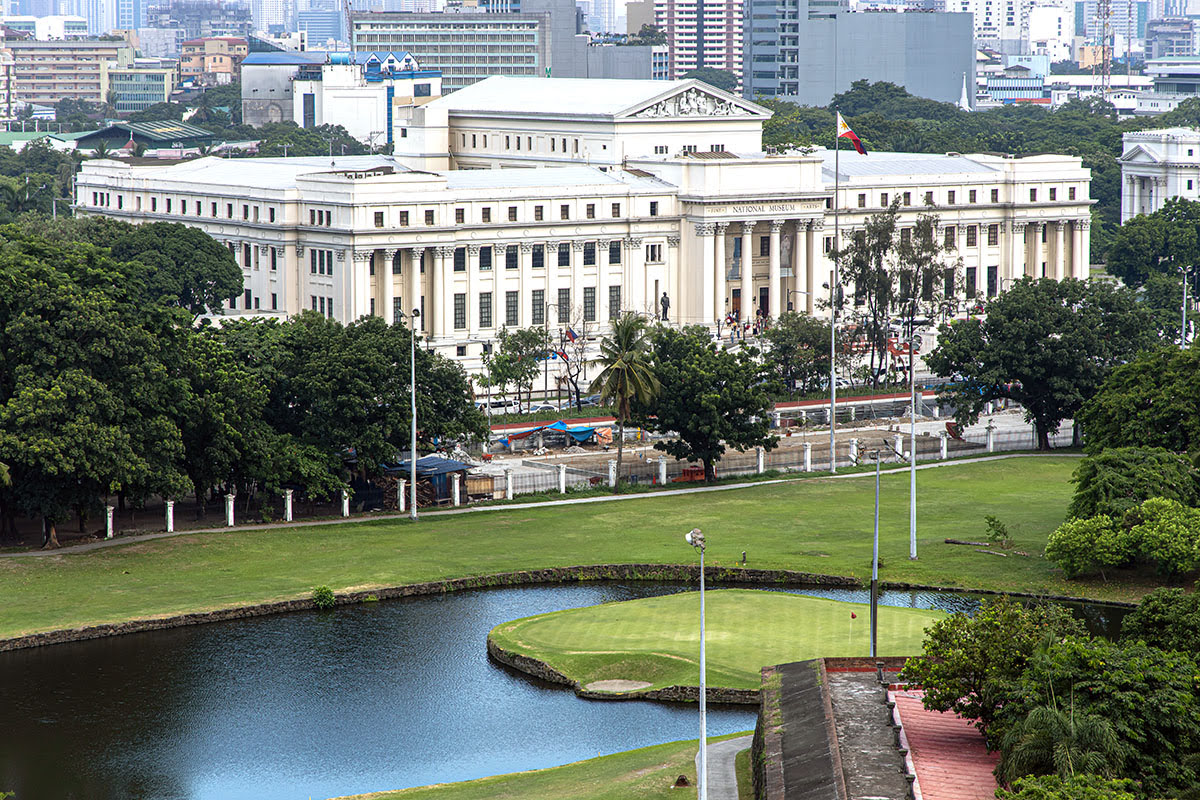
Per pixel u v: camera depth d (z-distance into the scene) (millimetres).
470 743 157875
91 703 168000
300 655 183375
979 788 125500
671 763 146500
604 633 187000
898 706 144250
